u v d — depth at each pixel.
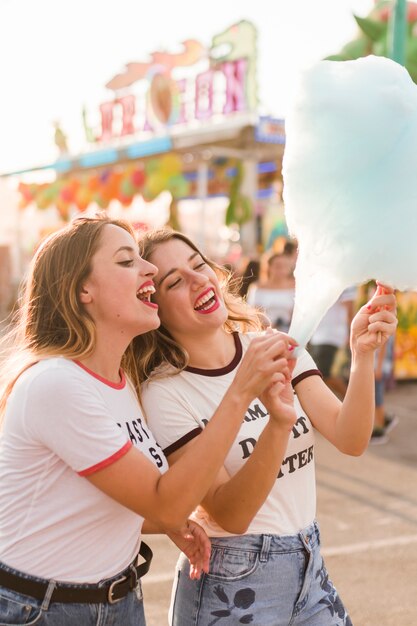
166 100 12.62
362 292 7.26
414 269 1.80
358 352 2.11
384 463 6.15
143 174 12.80
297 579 2.04
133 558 1.88
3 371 1.87
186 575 2.10
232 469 2.05
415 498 5.24
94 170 15.12
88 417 1.68
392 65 1.83
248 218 12.52
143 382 2.13
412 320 9.98
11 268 18.72
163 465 1.93
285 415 1.80
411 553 4.28
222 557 2.02
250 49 11.10
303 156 1.84
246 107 11.15
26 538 1.73
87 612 1.75
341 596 3.77
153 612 3.61
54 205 15.48
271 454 1.83
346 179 1.79
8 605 1.73
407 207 1.78
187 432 2.02
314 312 1.85
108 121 14.25
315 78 1.83
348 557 4.23
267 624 2.00
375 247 1.79
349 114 1.78
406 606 3.67
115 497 1.70
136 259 1.90
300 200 1.87
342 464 6.13
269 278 6.99
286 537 2.04
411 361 10.05
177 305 2.09
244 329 2.41
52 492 1.73
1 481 1.76
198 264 2.16
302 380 2.23
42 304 1.88
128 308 1.84
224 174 13.58
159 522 1.73
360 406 2.09
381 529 4.65
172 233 2.18
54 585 1.72
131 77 13.55
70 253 1.85
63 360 1.77
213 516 1.94
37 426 1.69
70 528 1.73
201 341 2.14
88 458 1.67
